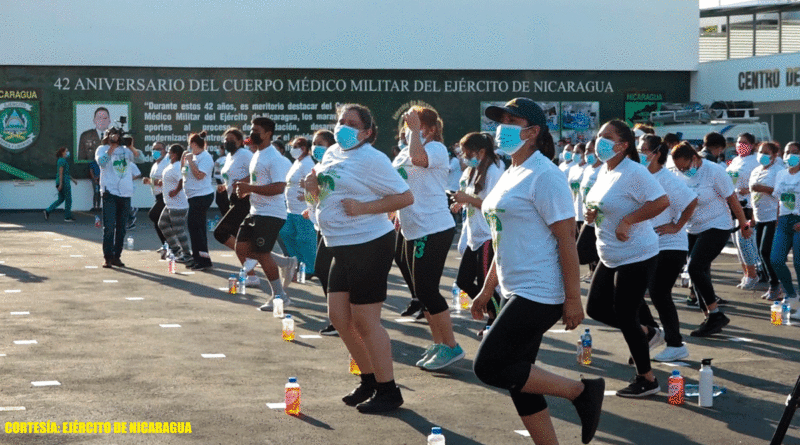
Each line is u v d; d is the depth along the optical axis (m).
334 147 6.27
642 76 30.77
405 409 6.37
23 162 27.59
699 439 5.81
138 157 23.19
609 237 6.76
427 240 7.48
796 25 34.03
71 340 8.63
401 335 9.10
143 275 13.44
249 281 12.36
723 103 27.36
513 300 4.91
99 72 27.92
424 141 7.69
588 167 11.39
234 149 11.58
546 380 4.95
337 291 6.39
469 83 29.83
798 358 8.22
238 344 8.54
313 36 28.84
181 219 14.53
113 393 6.70
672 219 8.02
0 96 27.41
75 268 14.20
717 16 34.03
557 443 5.11
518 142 4.91
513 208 4.89
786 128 29.59
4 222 24.06
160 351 8.18
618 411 6.43
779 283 11.78
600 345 8.70
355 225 6.11
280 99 28.91
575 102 30.38
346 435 5.75
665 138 10.99
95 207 27.73
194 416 6.12
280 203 10.28
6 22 27.23
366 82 29.34
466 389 6.96
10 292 11.68
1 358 7.81
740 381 7.37
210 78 28.53
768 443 5.74
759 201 11.69
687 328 9.72
